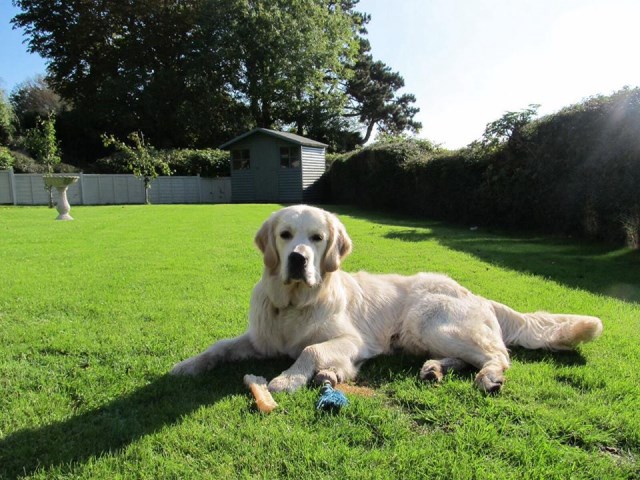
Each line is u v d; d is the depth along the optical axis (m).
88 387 1.38
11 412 1.21
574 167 5.09
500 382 1.36
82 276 3.05
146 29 18.48
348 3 24.47
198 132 18.62
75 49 18.45
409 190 8.99
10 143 16.45
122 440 1.08
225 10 18.02
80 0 17.94
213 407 1.24
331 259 1.66
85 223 6.76
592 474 0.97
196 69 17.89
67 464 0.98
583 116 4.89
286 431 1.11
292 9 19.03
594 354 1.71
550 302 2.47
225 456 1.01
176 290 2.67
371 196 10.77
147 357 1.63
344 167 12.61
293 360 1.64
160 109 18.03
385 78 25.00
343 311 1.69
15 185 13.12
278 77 19.05
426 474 0.96
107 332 1.91
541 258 3.93
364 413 1.20
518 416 1.21
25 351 1.68
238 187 15.58
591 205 4.91
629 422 1.17
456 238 5.23
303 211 1.65
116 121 18.30
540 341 1.75
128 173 15.09
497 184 6.41
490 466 0.99
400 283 1.89
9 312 2.21
